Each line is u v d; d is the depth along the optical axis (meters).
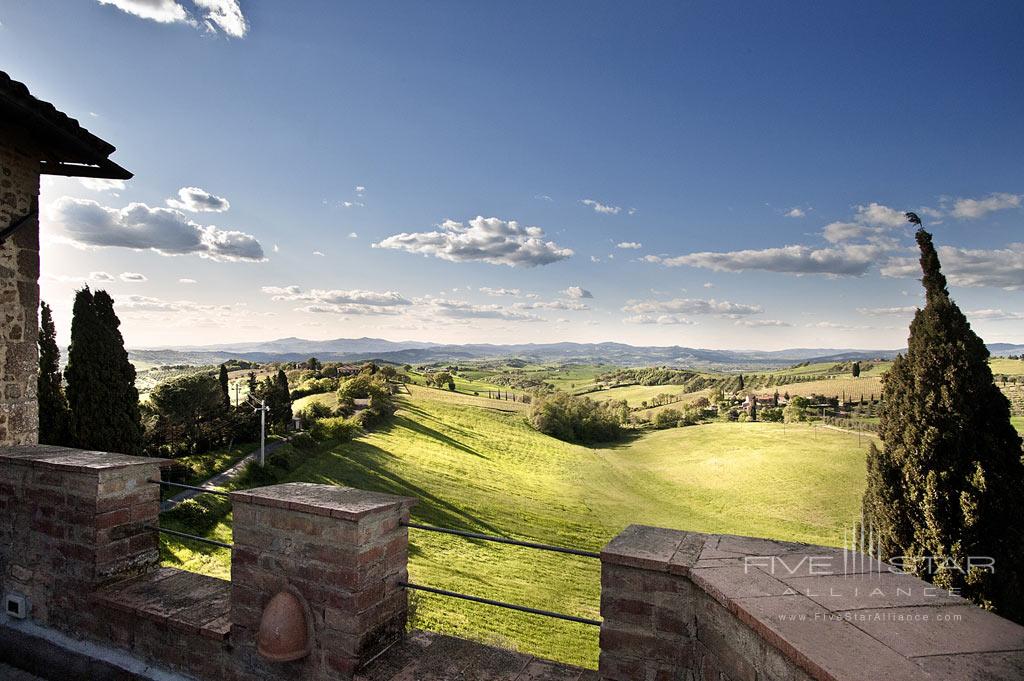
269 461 36.31
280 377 51.62
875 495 12.35
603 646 2.48
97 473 3.59
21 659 3.79
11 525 3.94
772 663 1.83
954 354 11.69
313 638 2.82
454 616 19.39
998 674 1.54
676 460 84.62
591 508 54.34
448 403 99.19
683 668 2.34
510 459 68.88
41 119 4.76
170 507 24.16
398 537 3.00
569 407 107.00
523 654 2.91
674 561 2.34
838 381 137.38
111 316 22.36
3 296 5.29
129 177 6.09
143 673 3.30
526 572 30.03
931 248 12.27
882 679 1.52
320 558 2.79
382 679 2.67
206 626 3.13
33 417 5.55
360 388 72.19
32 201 5.55
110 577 3.67
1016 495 11.10
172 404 37.44
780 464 73.25
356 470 43.41
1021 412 58.28
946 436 11.52
